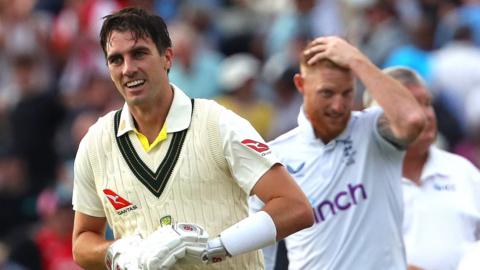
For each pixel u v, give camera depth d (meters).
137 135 20.31
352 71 24.08
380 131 24.14
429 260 26.19
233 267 20.20
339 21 53.75
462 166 26.81
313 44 24.25
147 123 20.25
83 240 21.08
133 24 19.86
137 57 19.89
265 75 52.03
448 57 48.91
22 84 53.69
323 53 23.97
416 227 26.39
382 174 24.17
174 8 59.41
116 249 19.88
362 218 23.95
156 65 19.98
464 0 54.12
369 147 24.22
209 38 57.16
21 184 49.44
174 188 20.02
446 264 26.14
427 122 26.27
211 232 20.02
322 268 23.94
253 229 19.52
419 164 26.75
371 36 51.72
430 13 51.94
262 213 19.67
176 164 20.03
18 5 59.75
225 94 50.00
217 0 60.56
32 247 42.22
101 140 20.56
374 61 50.44
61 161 50.81
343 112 24.00
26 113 52.66
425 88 26.52
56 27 58.31
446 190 26.47
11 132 52.72
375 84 23.97
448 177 26.56
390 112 23.83
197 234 19.30
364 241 23.88
